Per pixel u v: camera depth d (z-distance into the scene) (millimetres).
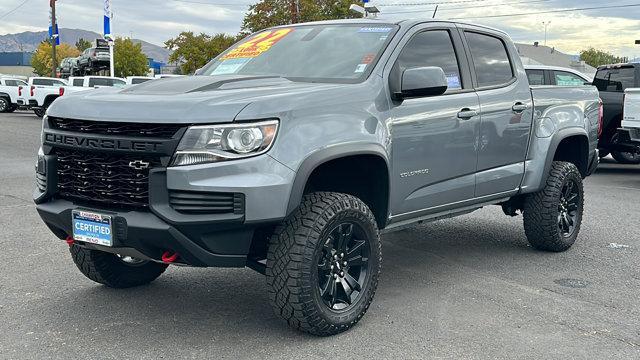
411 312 4504
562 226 6273
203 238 3541
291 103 3756
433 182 4793
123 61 68000
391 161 4363
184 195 3494
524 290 5059
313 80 4461
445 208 5000
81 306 4570
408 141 4496
